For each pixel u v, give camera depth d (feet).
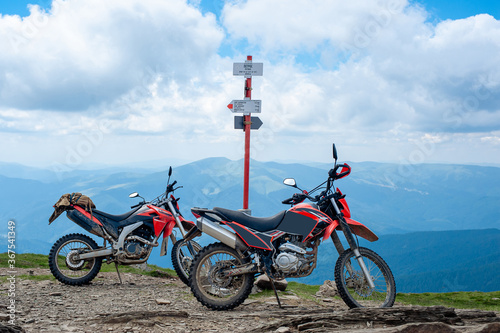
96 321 14.47
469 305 26.08
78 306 17.62
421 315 14.17
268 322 15.43
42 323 14.03
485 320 15.10
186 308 18.01
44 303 17.80
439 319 14.12
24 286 22.63
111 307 17.75
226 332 13.83
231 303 17.56
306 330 13.42
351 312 14.29
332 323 13.75
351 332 12.17
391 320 13.83
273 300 20.59
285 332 13.33
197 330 14.03
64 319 14.85
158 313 15.30
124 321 14.38
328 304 20.89
